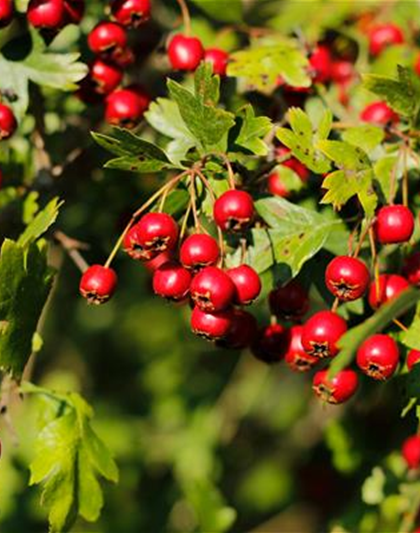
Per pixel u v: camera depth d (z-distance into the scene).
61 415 4.66
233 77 5.23
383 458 6.18
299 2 6.41
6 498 8.09
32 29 4.79
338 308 4.50
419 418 4.13
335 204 4.18
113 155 5.57
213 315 4.07
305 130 4.34
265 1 6.65
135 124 5.03
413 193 4.71
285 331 4.49
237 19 5.75
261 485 8.88
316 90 5.21
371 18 6.31
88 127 5.64
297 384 8.91
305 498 8.08
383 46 5.90
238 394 8.34
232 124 4.19
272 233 4.39
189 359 8.73
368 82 4.48
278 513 8.90
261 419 8.77
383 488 6.02
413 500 5.99
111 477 4.68
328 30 6.12
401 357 4.23
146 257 4.12
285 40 5.69
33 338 4.54
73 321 9.08
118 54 4.89
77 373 9.21
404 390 4.19
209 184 4.20
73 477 4.55
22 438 8.08
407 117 4.53
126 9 4.82
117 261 6.45
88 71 4.80
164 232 4.04
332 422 6.41
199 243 3.99
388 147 4.57
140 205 6.07
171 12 6.27
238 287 4.03
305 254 4.35
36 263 4.39
